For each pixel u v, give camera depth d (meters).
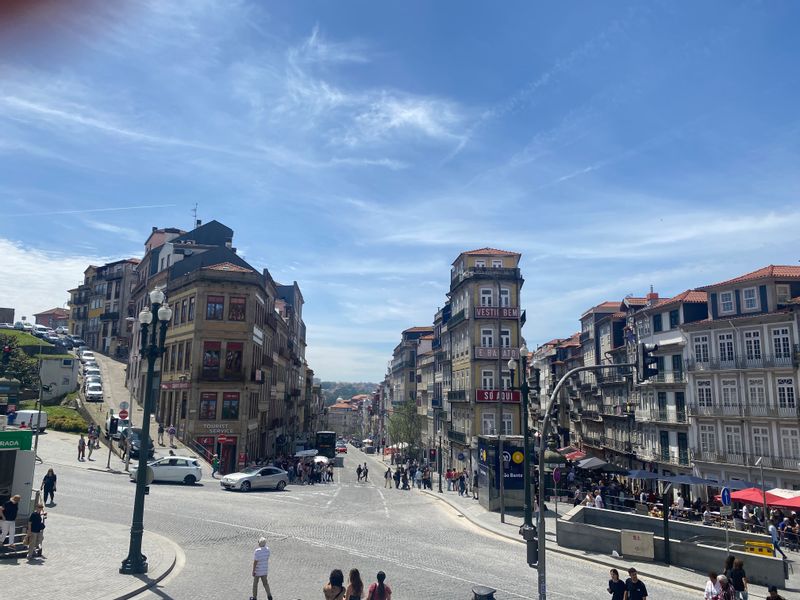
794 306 36.97
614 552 21.34
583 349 71.31
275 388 64.06
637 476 30.20
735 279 41.03
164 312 16.06
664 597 16.50
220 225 64.50
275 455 64.19
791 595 17.25
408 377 101.44
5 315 88.25
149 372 15.84
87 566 14.69
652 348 13.45
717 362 41.34
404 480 45.16
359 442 174.00
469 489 44.31
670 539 22.09
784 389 37.38
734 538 21.11
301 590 14.38
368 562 17.77
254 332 47.31
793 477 36.31
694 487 42.53
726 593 13.66
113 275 95.81
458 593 15.10
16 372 53.41
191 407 43.66
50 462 31.92
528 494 22.59
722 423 40.84
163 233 75.00
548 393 85.38
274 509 26.53
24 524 17.52
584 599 15.57
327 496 34.00
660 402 48.00
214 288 45.84
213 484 34.56
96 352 85.31
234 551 17.92
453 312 60.81
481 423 50.19
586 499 30.12
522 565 19.05
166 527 20.44
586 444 69.06
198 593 13.55
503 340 52.28
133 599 12.77
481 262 54.66
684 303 45.06
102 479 29.27
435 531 24.59
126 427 38.34
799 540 25.30
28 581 13.05
